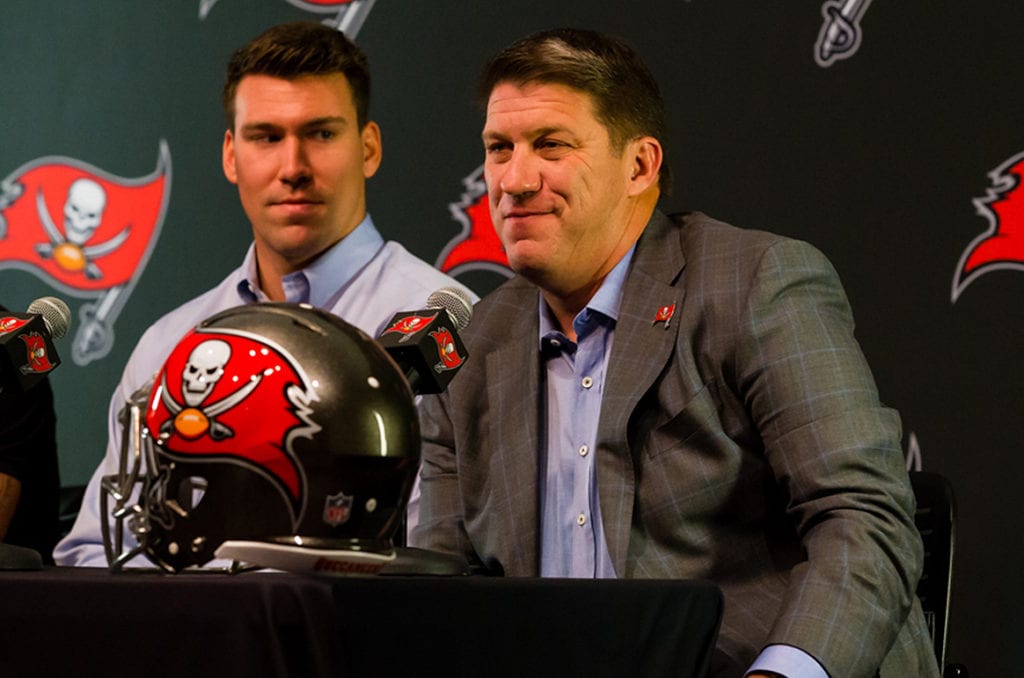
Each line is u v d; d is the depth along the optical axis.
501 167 3.85
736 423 3.68
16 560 2.68
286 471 2.38
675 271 3.84
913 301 6.02
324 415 2.39
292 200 5.59
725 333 3.65
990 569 5.84
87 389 7.11
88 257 7.17
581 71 3.78
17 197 7.27
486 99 3.93
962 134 6.01
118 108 7.18
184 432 2.40
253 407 2.38
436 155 6.70
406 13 6.75
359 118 5.75
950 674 4.23
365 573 2.45
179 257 7.07
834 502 3.34
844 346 3.58
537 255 3.80
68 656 2.29
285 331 2.46
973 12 6.03
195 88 7.10
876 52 6.13
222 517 2.39
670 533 3.67
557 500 3.89
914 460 5.96
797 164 6.20
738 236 3.85
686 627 2.67
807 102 6.20
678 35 6.36
